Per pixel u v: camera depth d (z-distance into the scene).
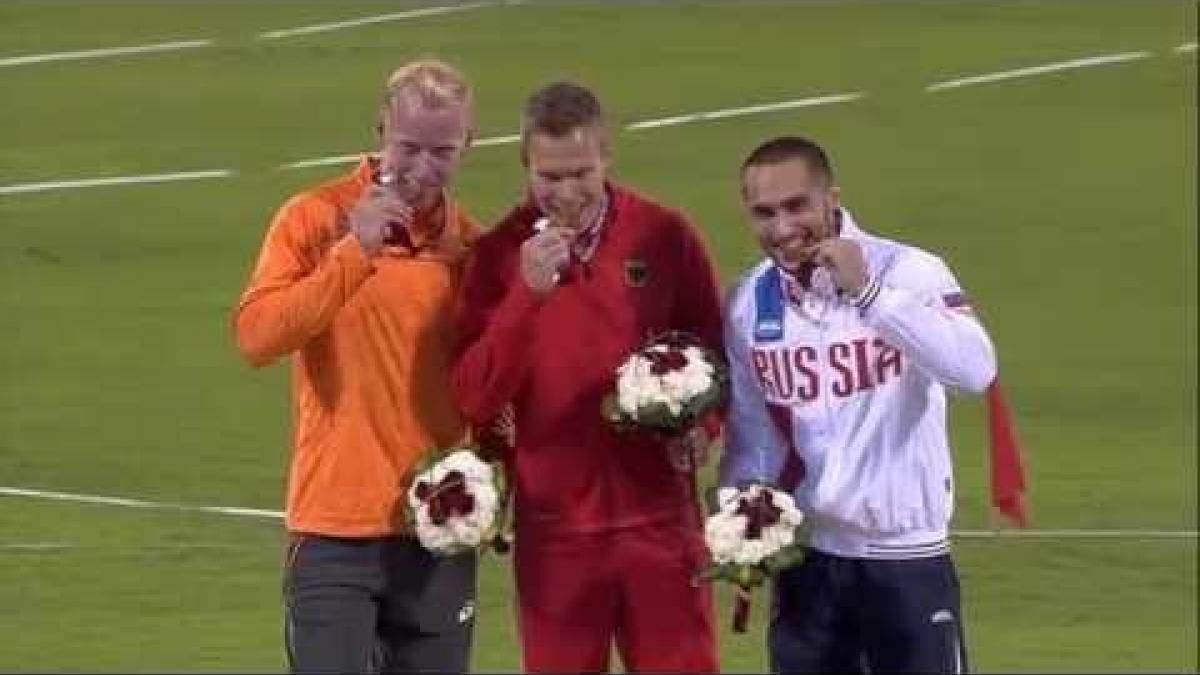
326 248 24.47
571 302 23.94
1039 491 43.53
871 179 65.69
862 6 82.19
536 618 24.44
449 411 24.62
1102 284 57.59
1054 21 80.94
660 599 24.31
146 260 56.84
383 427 24.48
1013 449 23.92
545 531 24.28
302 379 24.67
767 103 72.12
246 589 37.69
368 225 23.56
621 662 25.34
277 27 78.12
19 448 44.66
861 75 74.88
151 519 41.06
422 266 24.45
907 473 23.89
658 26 79.31
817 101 72.44
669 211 24.31
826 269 23.48
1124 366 51.78
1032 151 68.19
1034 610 37.25
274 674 33.78
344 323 24.38
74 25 76.94
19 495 42.22
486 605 36.47
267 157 65.19
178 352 51.03
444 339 24.52
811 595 24.30
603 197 23.98
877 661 24.33
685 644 24.44
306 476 24.66
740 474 24.41
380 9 81.06
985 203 63.75
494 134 66.12
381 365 24.41
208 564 38.88
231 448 45.31
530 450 24.25
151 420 46.84
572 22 79.81
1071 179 65.81
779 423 24.08
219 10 79.50
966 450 45.41
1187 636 36.06
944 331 23.11
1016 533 40.84
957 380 23.25
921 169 66.69
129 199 61.34
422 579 24.86
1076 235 61.25
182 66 73.69
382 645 25.19
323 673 24.52
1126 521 41.81
